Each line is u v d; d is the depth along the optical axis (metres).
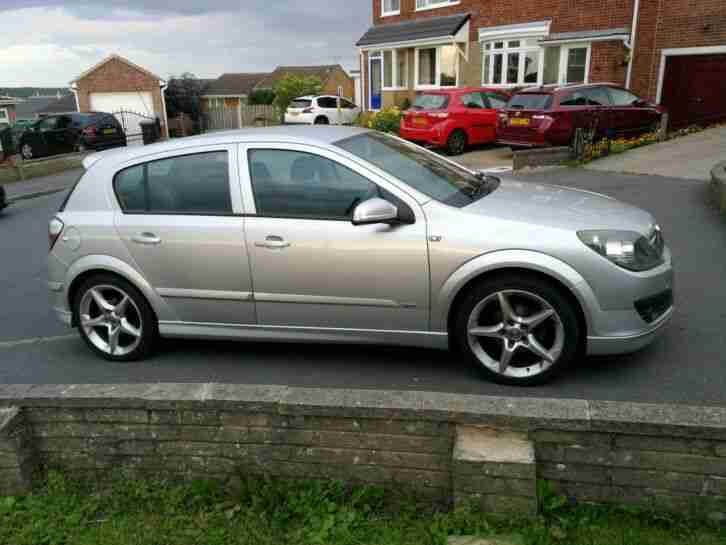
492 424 2.73
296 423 2.95
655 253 3.83
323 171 4.05
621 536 2.59
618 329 3.67
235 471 3.10
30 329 5.63
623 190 10.02
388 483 2.95
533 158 13.12
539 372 3.84
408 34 24.12
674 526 2.61
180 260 4.27
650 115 15.03
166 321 4.47
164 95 39.38
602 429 2.61
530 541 2.59
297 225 4.00
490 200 4.08
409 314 3.93
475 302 3.80
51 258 4.63
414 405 2.81
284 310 4.17
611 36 17.17
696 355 4.22
